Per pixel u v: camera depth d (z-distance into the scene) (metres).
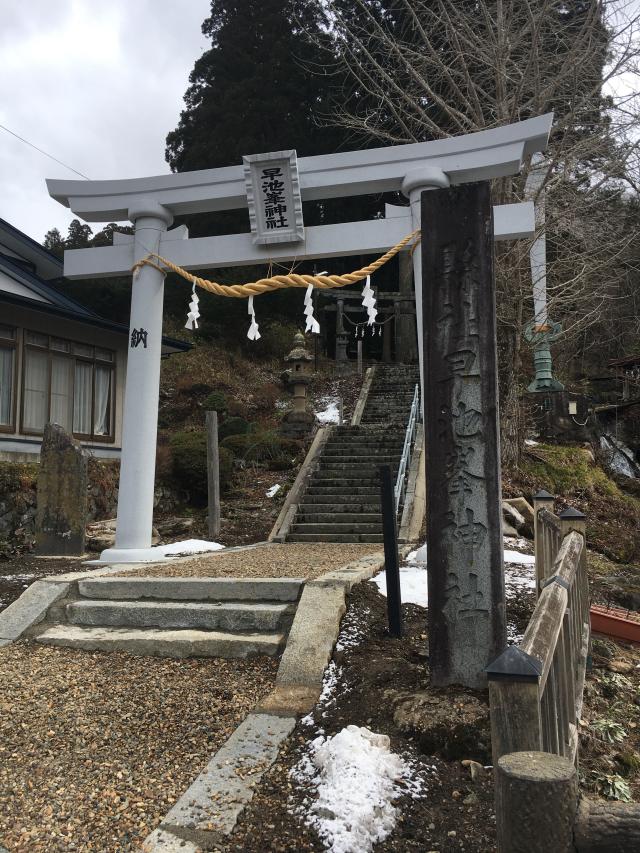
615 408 19.30
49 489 8.84
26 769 3.29
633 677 4.48
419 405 13.73
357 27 14.28
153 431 8.06
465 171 7.29
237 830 2.69
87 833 2.76
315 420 16.88
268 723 3.52
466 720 3.13
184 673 4.37
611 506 12.80
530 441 15.95
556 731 2.23
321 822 2.63
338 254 7.81
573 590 3.34
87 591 5.65
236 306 23.41
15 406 11.69
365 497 10.59
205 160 23.38
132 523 7.80
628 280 14.07
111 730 3.65
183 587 5.46
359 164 7.50
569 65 11.62
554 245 12.96
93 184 8.20
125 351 14.46
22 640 5.06
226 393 19.92
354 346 27.59
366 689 3.70
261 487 12.93
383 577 5.88
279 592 5.25
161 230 8.21
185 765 3.27
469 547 3.66
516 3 12.95
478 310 3.74
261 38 24.61
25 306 11.25
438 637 3.65
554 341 10.59
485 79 12.95
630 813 1.57
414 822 2.67
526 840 1.39
